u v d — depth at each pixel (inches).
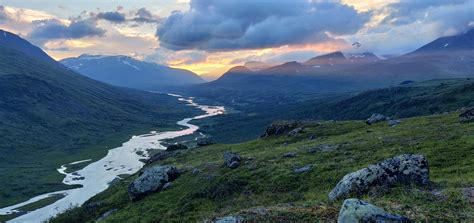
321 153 2215.8
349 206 793.6
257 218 1028.5
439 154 1646.2
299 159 2186.3
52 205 5383.9
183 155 3826.3
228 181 2016.5
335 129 3302.2
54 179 6978.4
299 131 3437.5
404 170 1181.1
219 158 3021.7
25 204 5487.2
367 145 2182.6
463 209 904.3
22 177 7126.0
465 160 1488.7
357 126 3245.6
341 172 1697.8
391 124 2952.8
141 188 2352.4
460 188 1059.9
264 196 1720.0
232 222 1022.4
